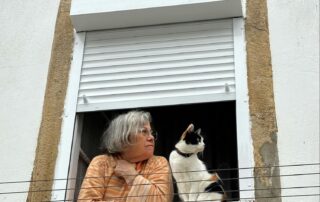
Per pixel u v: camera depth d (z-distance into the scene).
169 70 4.36
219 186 3.81
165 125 5.30
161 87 4.31
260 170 3.92
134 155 3.83
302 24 4.42
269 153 3.97
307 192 3.82
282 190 3.85
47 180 4.13
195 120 5.26
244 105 4.14
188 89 4.27
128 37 4.55
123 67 4.44
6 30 4.84
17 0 4.97
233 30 4.42
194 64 4.35
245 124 4.07
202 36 4.44
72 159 4.21
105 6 4.49
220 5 4.37
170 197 3.75
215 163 5.05
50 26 4.77
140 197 3.59
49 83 4.50
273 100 4.14
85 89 4.41
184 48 4.43
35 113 4.42
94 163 3.86
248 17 4.46
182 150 3.83
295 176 3.88
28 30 4.80
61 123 4.32
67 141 4.25
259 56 4.31
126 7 4.45
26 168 4.21
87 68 4.49
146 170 3.82
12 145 4.32
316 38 4.35
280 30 4.41
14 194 4.13
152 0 4.43
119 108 4.30
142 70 4.40
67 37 4.65
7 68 4.65
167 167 3.84
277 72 4.25
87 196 3.70
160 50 4.45
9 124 4.41
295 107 4.11
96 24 4.58
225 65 4.30
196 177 3.81
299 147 3.97
